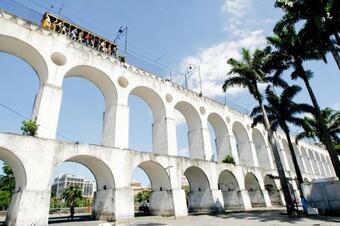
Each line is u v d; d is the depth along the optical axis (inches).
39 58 814.5
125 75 1021.8
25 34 784.3
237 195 1247.5
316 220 625.0
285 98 1062.4
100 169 839.7
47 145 690.8
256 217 774.5
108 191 808.3
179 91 1249.4
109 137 914.1
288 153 2166.6
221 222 673.0
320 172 2469.2
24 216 598.9
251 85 1031.6
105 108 999.0
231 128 1461.6
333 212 725.9
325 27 821.2
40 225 614.9
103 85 999.0
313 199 776.3
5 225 634.8
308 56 968.9
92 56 938.1
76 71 919.7
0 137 616.7
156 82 1143.6
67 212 1711.4
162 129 1104.8
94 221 757.3
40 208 627.5
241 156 1582.2
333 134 1545.3
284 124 1055.6
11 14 774.5
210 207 1058.7
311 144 2508.6
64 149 720.3
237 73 1055.6
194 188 1161.4
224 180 1321.4
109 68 972.6
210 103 1402.6
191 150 1266.0
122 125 920.3
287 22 905.5
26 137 661.3
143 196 2805.1
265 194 1402.6
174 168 977.5
